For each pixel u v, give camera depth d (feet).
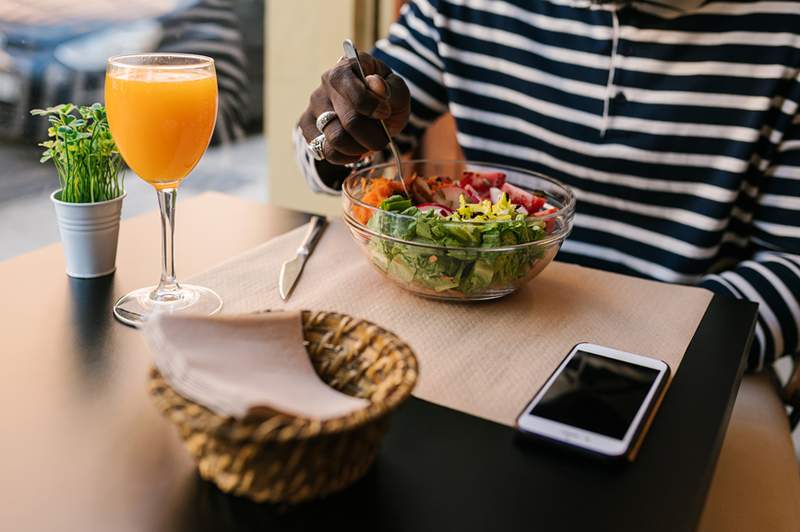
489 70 4.60
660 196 4.37
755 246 4.39
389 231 2.63
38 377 2.21
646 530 1.74
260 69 8.10
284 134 7.38
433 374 2.31
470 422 2.09
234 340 1.91
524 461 1.95
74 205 2.75
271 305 2.69
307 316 2.07
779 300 3.64
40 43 5.82
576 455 1.97
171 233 2.77
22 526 1.65
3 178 5.89
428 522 1.72
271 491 1.66
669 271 4.36
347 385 1.99
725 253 4.52
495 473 1.90
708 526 2.93
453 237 2.60
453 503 1.79
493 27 4.52
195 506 1.74
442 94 4.86
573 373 2.26
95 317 2.58
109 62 2.58
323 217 3.61
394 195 2.93
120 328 2.52
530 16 4.44
